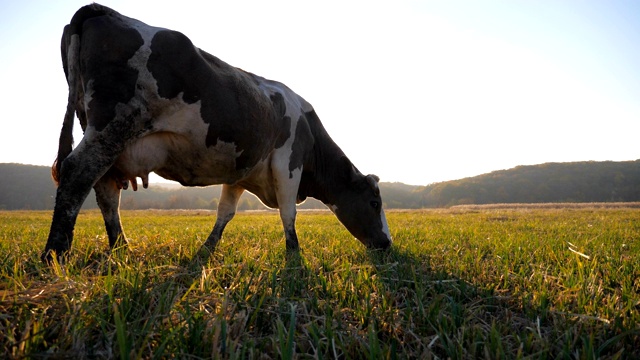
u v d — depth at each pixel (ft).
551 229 32.63
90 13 13.43
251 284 10.98
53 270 11.28
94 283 9.82
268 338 7.59
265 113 16.62
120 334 6.36
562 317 9.18
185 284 11.36
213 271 12.58
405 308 9.84
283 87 19.56
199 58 14.32
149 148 14.25
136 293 9.18
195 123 14.44
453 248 19.49
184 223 48.91
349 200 21.35
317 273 13.20
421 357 7.10
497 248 19.12
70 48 13.33
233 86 15.21
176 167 15.47
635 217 52.90
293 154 19.06
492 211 82.89
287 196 19.01
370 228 21.24
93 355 6.76
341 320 8.99
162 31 13.85
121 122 13.07
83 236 22.21
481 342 7.52
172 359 6.78
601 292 11.04
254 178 18.81
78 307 7.98
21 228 36.14
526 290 11.68
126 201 304.91
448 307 9.72
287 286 10.95
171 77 13.67
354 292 10.74
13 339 6.53
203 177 16.21
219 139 15.08
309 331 8.04
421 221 48.67
